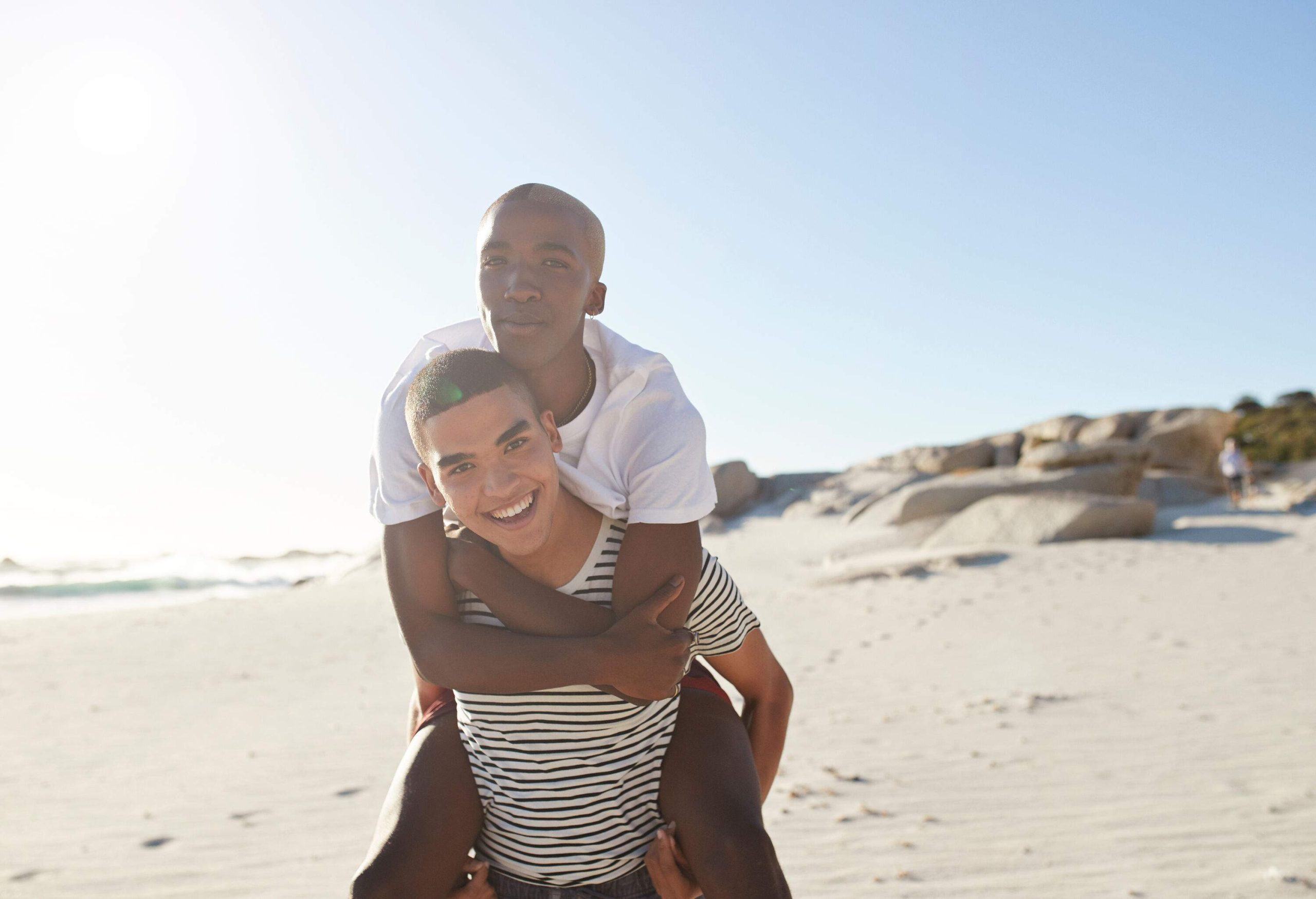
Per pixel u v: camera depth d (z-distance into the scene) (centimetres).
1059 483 2084
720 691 209
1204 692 706
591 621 180
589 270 193
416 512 188
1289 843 427
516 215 188
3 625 1647
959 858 429
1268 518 1961
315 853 486
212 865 473
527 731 183
